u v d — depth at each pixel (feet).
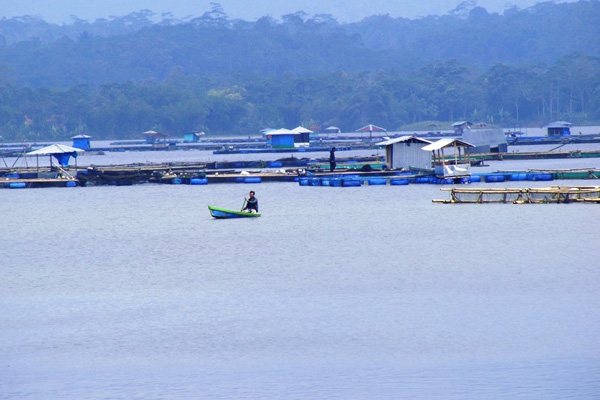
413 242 651.66
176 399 336.90
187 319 443.73
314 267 564.30
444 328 415.44
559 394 331.16
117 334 421.59
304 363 373.40
